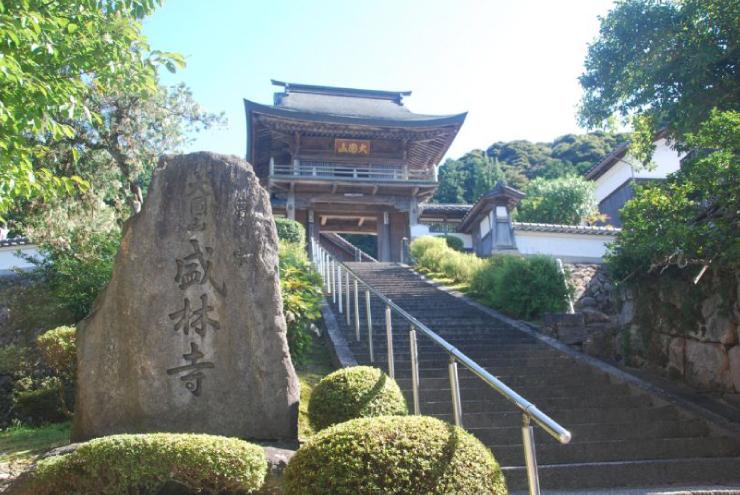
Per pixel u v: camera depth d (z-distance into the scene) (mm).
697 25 11102
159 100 15055
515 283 11820
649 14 11281
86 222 13016
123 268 5598
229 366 5426
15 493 4035
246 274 5660
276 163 28859
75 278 10609
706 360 8516
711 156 7602
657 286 9719
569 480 5199
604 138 47156
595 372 8453
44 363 10141
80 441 5223
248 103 24250
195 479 3846
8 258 15852
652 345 9680
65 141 13719
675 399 7273
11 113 5617
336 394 5191
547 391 7445
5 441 6609
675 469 5422
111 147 14188
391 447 3494
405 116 29859
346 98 32375
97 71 6613
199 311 5531
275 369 5453
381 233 27734
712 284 8555
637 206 8383
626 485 5262
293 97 31391
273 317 5598
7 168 5926
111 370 5359
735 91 10805
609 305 16578
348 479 3369
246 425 5297
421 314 11453
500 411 6688
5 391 10180
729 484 5289
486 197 19531
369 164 27344
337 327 9688
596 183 27656
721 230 7672
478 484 3484
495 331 10500
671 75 11242
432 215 29047
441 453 3516
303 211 27953
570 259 18469
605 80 12438
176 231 5723
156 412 5250
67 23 6000
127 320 5449
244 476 3852
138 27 6680
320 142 26922
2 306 11781
